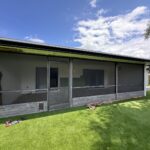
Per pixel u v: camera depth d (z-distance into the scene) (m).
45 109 7.05
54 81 8.38
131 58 9.00
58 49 6.26
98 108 7.39
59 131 4.65
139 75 11.56
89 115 6.21
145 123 5.37
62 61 7.84
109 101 9.15
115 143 4.02
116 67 10.02
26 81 7.77
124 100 9.58
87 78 9.84
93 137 4.32
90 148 3.78
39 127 4.93
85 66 9.75
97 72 10.37
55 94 7.39
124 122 5.44
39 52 6.55
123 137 4.33
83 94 8.93
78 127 4.96
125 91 10.59
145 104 8.34
